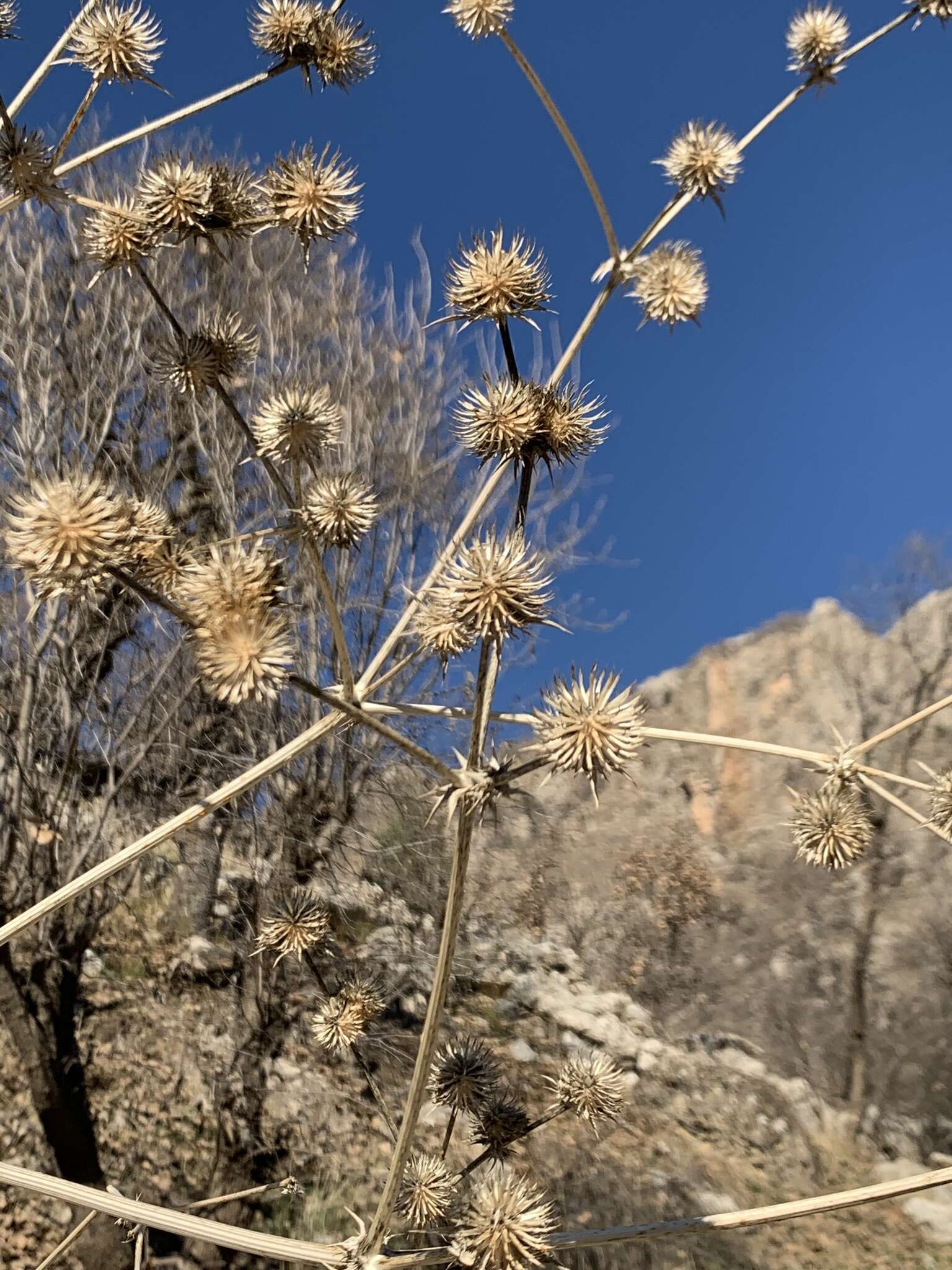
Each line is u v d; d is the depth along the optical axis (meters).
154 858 10.98
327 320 11.10
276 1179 9.51
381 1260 1.97
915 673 21.64
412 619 2.05
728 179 2.25
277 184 2.27
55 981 8.55
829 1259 12.88
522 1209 2.02
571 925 21.33
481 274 2.13
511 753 1.89
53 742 8.71
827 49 2.39
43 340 9.25
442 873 11.10
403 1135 1.95
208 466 9.49
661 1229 1.98
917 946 19.84
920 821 2.02
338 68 2.40
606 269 2.19
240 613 1.72
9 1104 10.11
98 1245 8.20
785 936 21.73
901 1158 16.06
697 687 32.00
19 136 2.21
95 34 2.32
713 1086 16.48
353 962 9.47
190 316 9.65
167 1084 10.51
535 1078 13.62
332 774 9.66
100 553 1.70
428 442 11.14
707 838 25.91
